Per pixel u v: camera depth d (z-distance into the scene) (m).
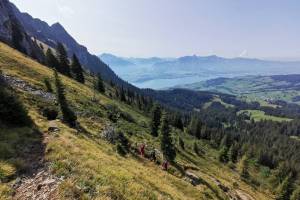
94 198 13.07
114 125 48.56
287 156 174.25
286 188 72.94
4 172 13.91
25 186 13.38
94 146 24.67
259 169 119.69
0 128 19.38
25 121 21.75
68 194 12.61
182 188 30.38
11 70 50.44
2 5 107.75
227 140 138.88
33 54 97.75
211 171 65.31
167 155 43.25
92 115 47.72
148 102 138.00
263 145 188.38
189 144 98.12
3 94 21.14
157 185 22.45
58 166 15.30
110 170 17.61
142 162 34.09
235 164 102.12
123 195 14.81
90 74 169.50
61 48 98.81
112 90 144.62
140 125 68.69
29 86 44.97
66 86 62.50
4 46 73.50
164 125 44.31
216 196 35.28
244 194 48.16
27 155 16.62
